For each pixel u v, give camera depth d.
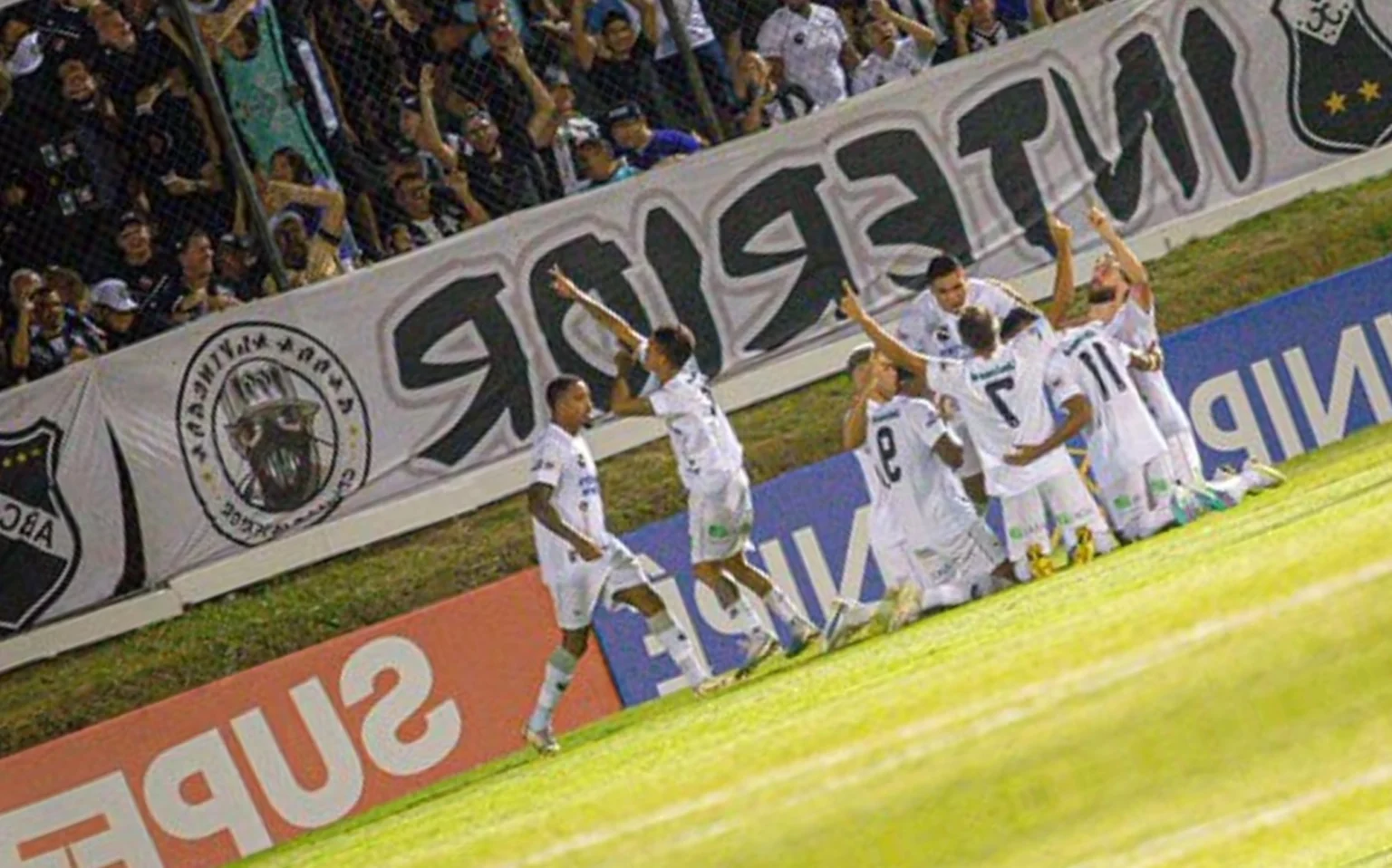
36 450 41.88
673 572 41.03
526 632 41.03
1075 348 35.81
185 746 40.56
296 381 42.03
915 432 34.56
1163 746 14.49
